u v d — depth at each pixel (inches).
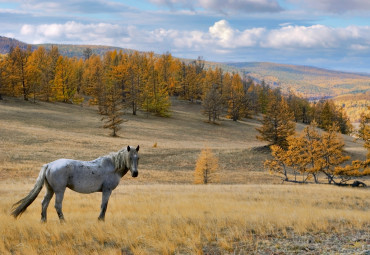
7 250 279.6
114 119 2787.9
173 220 376.5
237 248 285.7
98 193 843.4
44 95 3907.5
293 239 313.0
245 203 678.5
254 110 5285.4
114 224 355.3
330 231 343.9
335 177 1946.4
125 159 381.7
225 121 4288.9
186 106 4972.9
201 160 1649.9
